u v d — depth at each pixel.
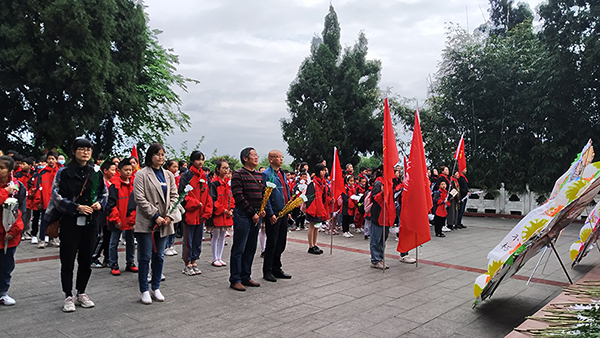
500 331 4.09
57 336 3.84
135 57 17.83
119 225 6.26
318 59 25.53
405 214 6.90
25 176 9.71
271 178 6.11
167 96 20.22
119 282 5.92
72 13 14.34
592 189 4.41
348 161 25.39
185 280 6.09
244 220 5.55
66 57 14.34
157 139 21.62
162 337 3.84
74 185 4.55
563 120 16.17
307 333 3.98
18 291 5.33
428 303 4.99
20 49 13.84
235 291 5.49
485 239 10.83
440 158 20.02
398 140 20.97
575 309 4.01
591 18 14.44
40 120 15.81
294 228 12.76
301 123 25.42
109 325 4.15
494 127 18.61
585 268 6.91
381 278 6.28
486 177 18.06
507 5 21.73
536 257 7.98
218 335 3.90
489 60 17.98
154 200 4.91
